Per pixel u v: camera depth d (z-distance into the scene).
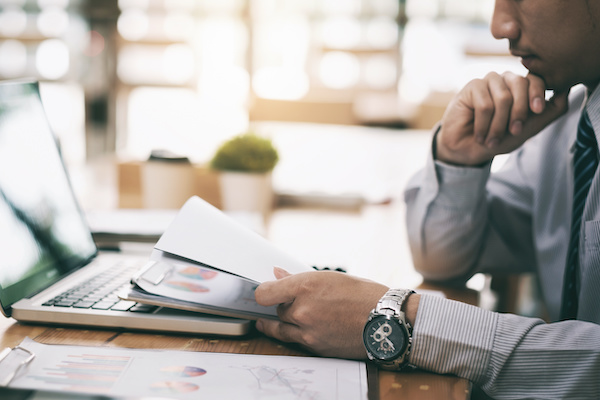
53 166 0.99
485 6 4.04
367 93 4.12
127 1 4.29
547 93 1.05
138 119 4.44
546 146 1.21
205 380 0.62
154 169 1.80
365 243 1.55
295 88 4.07
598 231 0.96
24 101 0.94
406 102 4.14
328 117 3.91
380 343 0.69
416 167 3.65
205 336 0.77
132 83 4.41
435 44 4.10
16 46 4.37
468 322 0.71
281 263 0.85
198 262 0.79
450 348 0.69
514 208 1.25
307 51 4.08
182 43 4.27
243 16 4.09
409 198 1.19
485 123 1.00
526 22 0.93
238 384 0.62
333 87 4.11
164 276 0.82
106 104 4.43
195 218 0.86
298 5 4.04
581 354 0.69
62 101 4.42
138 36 4.33
